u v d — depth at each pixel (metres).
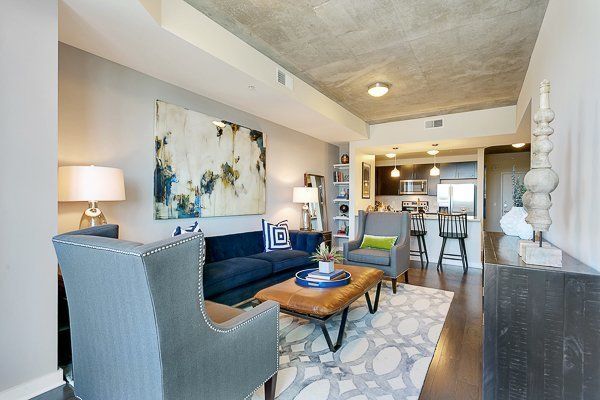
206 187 3.51
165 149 3.06
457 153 7.29
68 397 1.61
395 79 3.59
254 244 3.96
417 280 4.26
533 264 1.32
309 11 2.30
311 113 4.01
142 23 1.98
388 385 1.84
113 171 2.22
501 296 1.32
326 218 6.18
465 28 2.53
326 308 2.08
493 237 2.29
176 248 1.10
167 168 3.08
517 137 4.71
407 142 5.28
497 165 7.84
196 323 1.20
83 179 2.08
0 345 1.48
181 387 1.14
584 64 1.43
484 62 3.15
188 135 3.29
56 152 1.68
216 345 1.29
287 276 3.58
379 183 8.35
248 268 3.06
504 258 1.46
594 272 1.18
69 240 1.24
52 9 1.68
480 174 6.57
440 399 1.72
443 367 2.05
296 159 5.28
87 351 1.33
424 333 2.56
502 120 4.53
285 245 4.09
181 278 1.13
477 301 3.36
